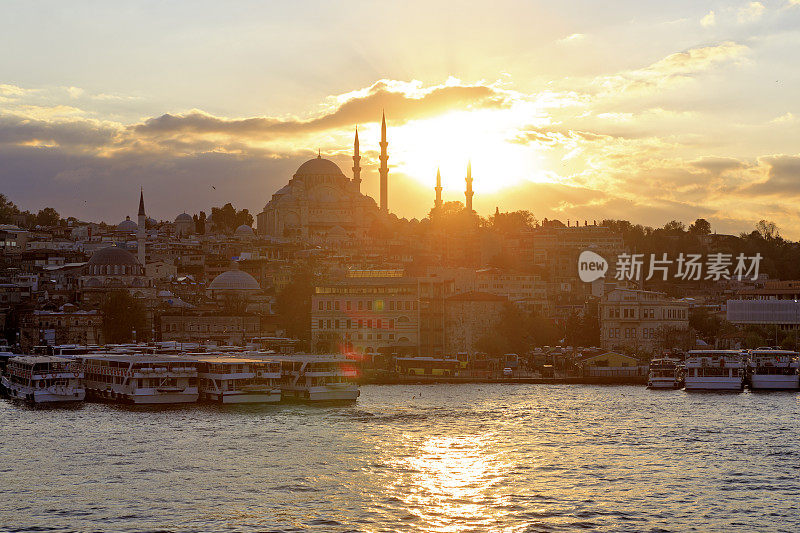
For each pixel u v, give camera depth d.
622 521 106.81
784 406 196.12
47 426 163.38
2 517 107.19
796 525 105.56
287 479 124.00
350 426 163.88
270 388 198.88
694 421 172.38
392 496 116.56
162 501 113.38
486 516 108.69
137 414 179.00
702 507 112.12
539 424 167.88
